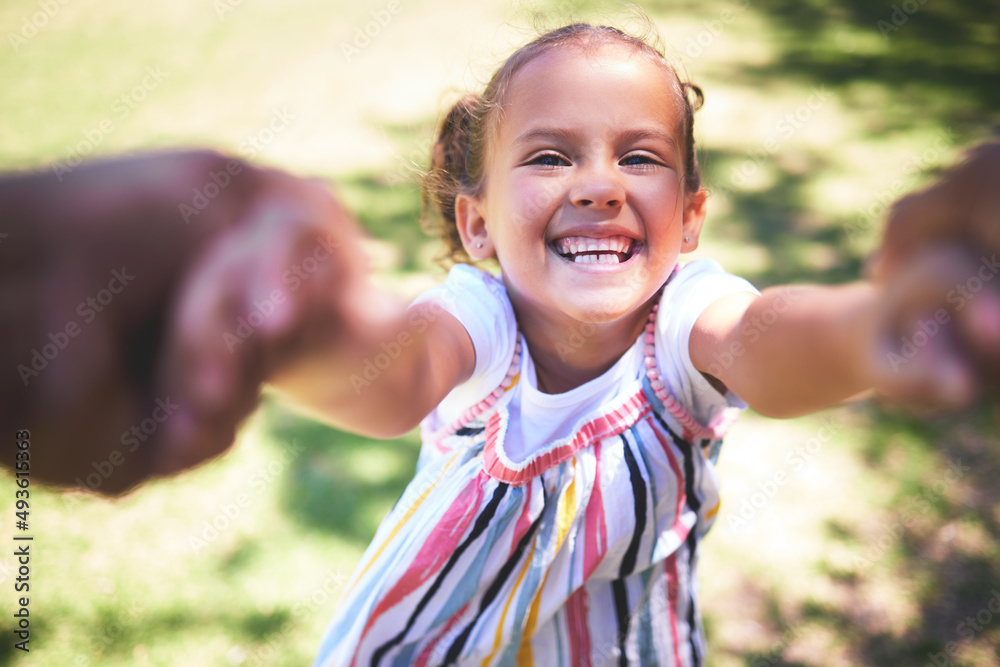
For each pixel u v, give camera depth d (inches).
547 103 44.1
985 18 284.4
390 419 34.5
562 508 50.4
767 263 152.0
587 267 44.5
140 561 101.8
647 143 44.4
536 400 49.7
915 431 118.0
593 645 55.4
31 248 20.9
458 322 47.6
